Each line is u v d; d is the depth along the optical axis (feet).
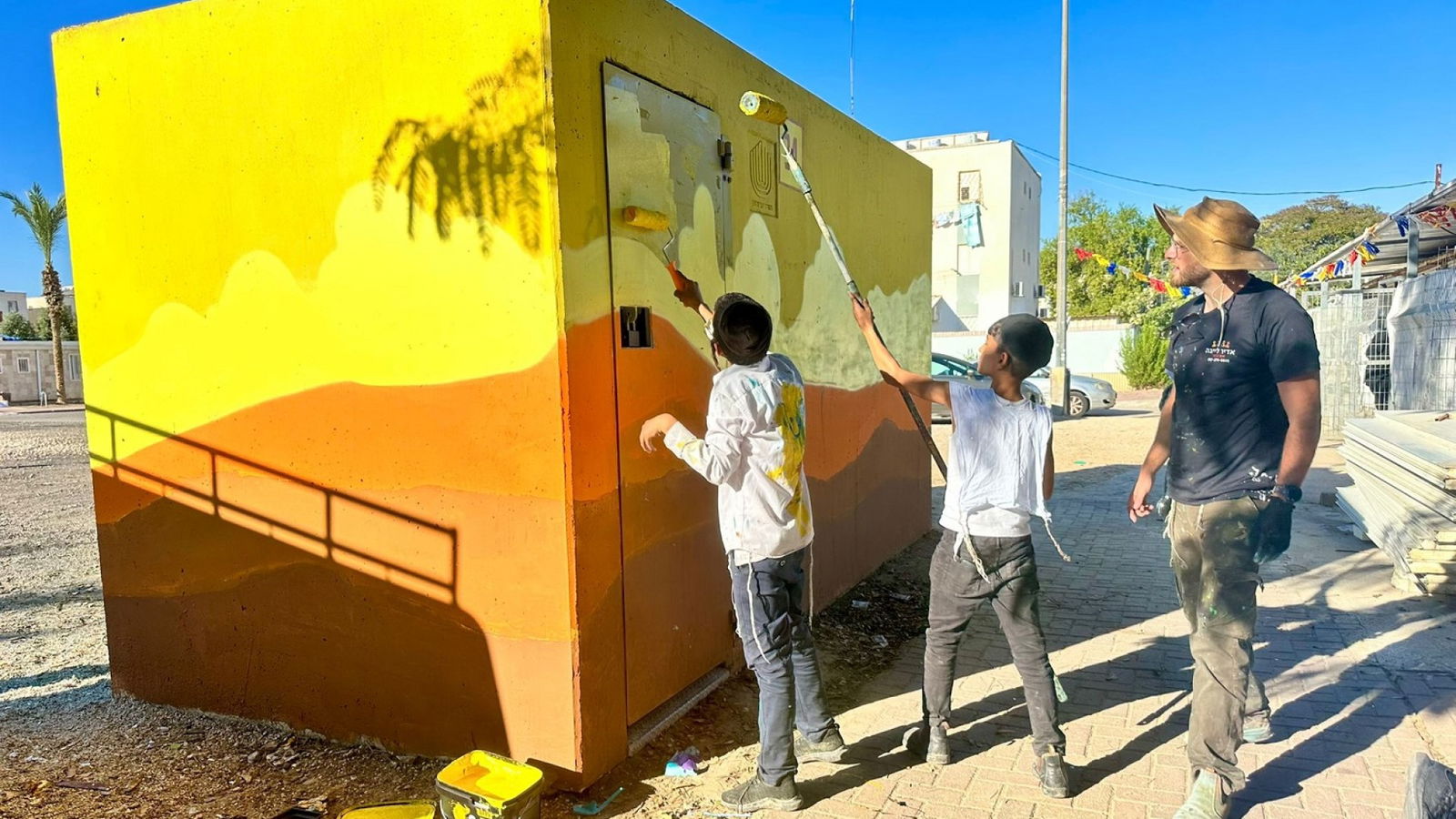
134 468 12.84
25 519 29.81
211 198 11.71
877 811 10.02
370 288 10.80
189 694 12.91
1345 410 43.57
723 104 12.96
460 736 10.93
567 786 10.27
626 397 10.84
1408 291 35.45
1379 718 12.00
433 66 10.04
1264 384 9.41
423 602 10.94
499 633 10.47
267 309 11.55
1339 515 25.48
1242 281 9.75
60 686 14.30
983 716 12.59
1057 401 56.75
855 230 18.13
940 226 127.34
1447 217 34.50
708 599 12.99
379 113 10.45
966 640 15.79
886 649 15.35
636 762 11.05
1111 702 12.96
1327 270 47.65
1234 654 9.37
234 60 11.29
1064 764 10.29
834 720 11.28
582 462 10.02
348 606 11.49
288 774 10.98
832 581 17.15
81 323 12.97
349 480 11.26
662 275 11.58
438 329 10.43
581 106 9.86
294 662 12.00
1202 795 9.37
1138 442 42.70
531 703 10.38
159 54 11.78
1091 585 19.10
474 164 9.93
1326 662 14.11
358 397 11.07
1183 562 10.00
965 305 127.75
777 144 14.62
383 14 10.27
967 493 10.15
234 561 12.23
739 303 10.01
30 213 115.55
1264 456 9.40
